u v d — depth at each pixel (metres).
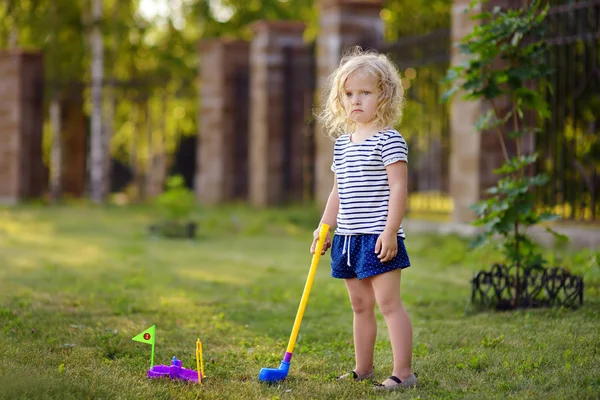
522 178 6.10
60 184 20.12
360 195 3.99
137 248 9.97
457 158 10.73
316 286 7.21
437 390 3.80
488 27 5.96
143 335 4.01
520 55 6.09
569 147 10.31
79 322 5.33
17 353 4.27
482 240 6.08
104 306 6.00
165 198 12.06
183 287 7.09
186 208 12.09
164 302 6.20
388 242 3.87
